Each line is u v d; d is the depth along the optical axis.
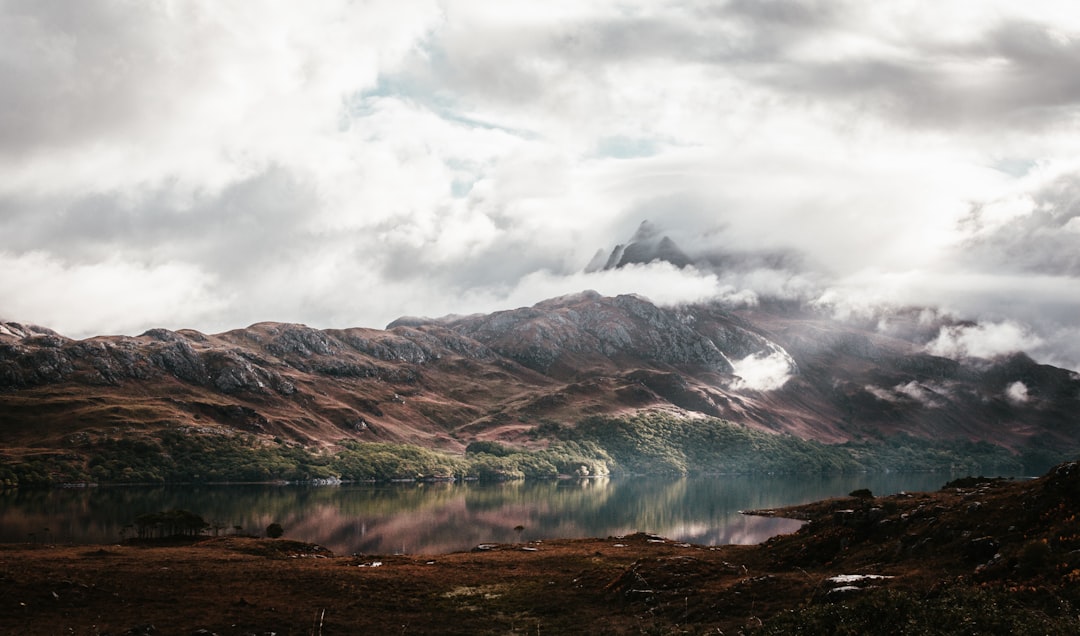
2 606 84.94
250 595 95.94
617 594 94.62
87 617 84.25
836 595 72.12
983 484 119.94
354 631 83.12
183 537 183.62
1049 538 73.38
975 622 56.25
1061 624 54.03
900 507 102.75
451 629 84.75
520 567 119.00
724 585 90.81
